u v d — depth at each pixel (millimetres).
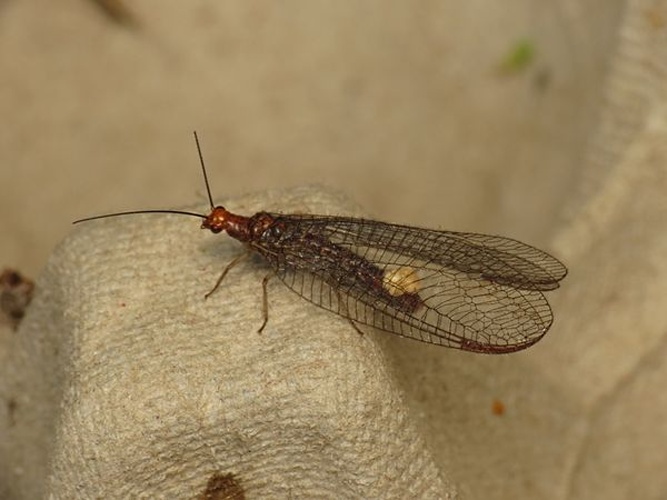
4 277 68
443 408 64
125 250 61
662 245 77
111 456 52
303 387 53
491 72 111
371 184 113
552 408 72
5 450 67
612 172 82
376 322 58
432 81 115
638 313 76
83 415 53
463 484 62
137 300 58
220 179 115
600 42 93
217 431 53
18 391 67
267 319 57
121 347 55
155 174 116
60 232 113
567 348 76
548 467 69
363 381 53
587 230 81
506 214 103
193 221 63
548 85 105
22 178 116
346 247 60
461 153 110
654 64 81
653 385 73
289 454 54
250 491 55
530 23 108
